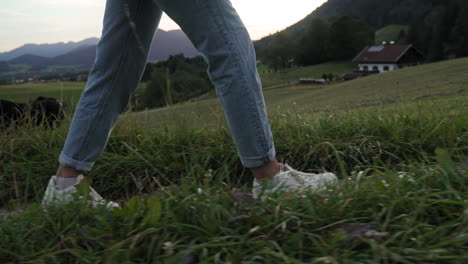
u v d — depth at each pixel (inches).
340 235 41.4
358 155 88.8
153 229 46.1
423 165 63.6
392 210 48.6
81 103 68.2
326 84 3056.1
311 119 108.7
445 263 38.9
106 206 55.2
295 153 91.6
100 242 46.8
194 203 51.9
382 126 96.8
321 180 64.4
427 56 3929.6
